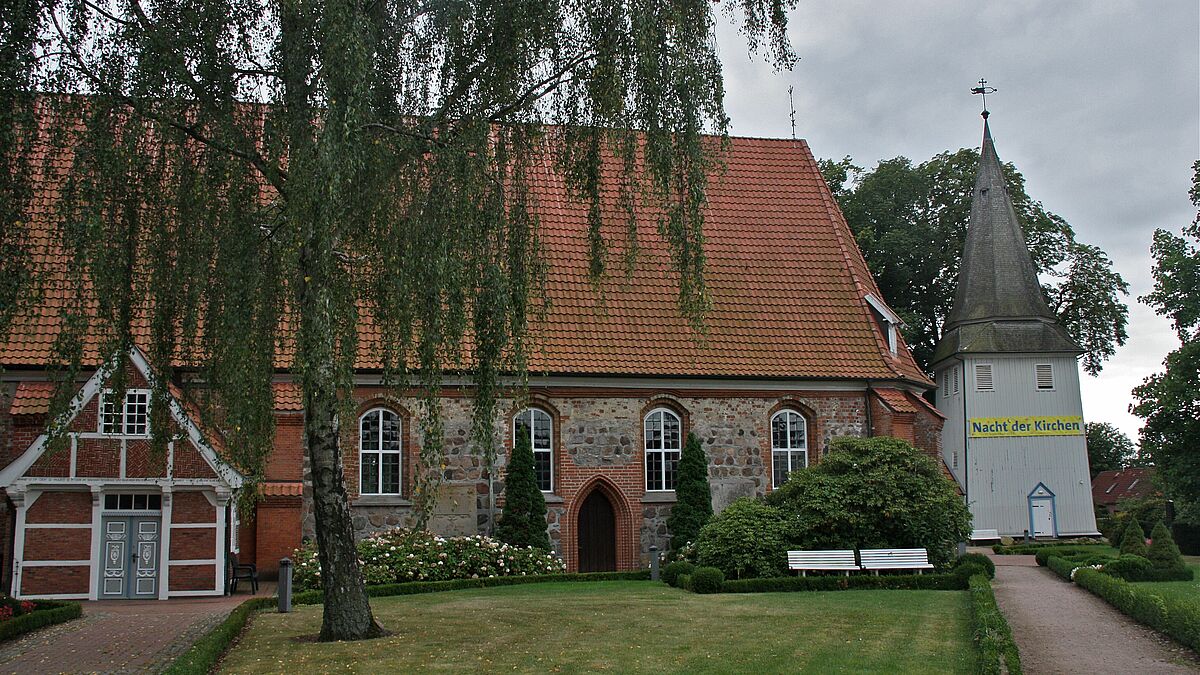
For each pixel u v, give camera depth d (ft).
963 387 164.35
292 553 92.84
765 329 111.86
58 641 59.36
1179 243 147.23
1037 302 166.50
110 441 85.87
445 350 50.44
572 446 104.32
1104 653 53.47
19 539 84.17
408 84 53.16
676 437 108.06
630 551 104.37
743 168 126.93
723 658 49.29
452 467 100.07
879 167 180.14
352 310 48.70
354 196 48.60
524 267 53.67
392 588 82.74
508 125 54.85
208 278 52.06
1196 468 142.20
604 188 62.28
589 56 54.39
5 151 46.29
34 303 49.52
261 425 54.54
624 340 106.52
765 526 86.99
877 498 86.74
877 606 67.56
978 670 44.60
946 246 182.60
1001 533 160.66
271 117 50.75
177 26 49.44
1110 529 156.87
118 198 49.49
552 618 62.85
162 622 67.21
